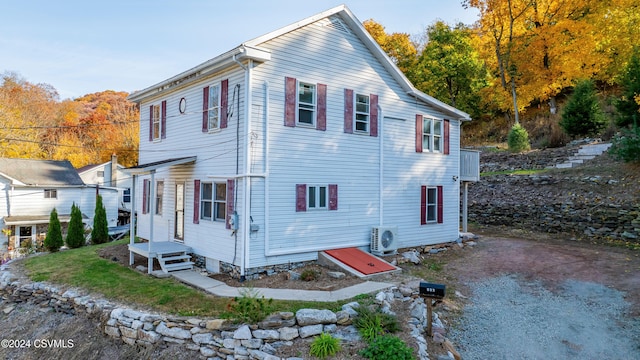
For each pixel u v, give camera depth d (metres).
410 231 14.15
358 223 12.68
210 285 9.70
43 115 41.19
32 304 10.42
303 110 11.48
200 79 12.20
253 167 10.28
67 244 17.72
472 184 20.77
